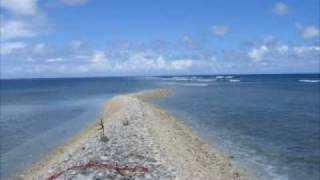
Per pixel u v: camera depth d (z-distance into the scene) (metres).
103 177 22.61
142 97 94.12
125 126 37.50
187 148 34.72
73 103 89.94
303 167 31.55
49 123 56.69
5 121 60.00
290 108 73.62
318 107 75.38
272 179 28.64
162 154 27.22
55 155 34.62
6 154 37.16
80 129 49.78
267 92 123.38
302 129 48.72
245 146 38.84
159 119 50.38
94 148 28.70
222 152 36.19
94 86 197.38
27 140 43.81
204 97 101.50
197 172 26.19
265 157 34.59
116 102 73.00
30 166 32.69
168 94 111.00
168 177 22.92
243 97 102.06
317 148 38.00
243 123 53.59
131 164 24.80
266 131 47.38
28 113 70.88
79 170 23.98
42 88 195.75
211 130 47.97
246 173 29.81
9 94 141.62
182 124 52.22
